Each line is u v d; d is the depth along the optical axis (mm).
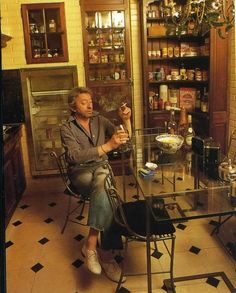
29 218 2879
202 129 3523
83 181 2182
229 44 3184
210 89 3273
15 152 3158
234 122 3268
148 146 2418
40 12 3344
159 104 3654
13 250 2371
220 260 2145
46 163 3656
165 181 1798
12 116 3492
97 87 3529
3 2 3238
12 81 3414
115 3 3324
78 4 3340
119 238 1937
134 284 1946
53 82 3545
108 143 1961
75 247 2393
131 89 3584
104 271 2053
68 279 2025
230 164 1940
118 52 3531
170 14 2271
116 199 1761
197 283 1927
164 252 2252
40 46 3439
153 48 3607
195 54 3494
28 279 2033
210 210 1540
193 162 2045
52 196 3361
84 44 3398
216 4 1873
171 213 1550
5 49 3367
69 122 2240
